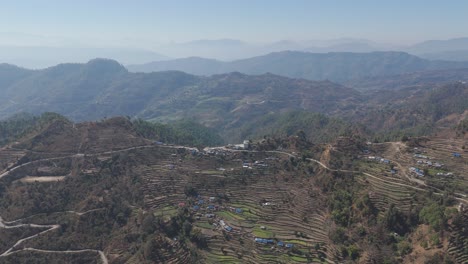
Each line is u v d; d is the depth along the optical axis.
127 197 177.25
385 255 122.56
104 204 169.50
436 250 113.25
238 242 145.50
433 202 135.75
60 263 139.62
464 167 163.00
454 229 115.81
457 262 107.38
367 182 160.50
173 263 128.50
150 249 131.50
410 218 133.50
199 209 167.75
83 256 142.88
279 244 141.75
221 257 137.88
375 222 136.75
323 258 133.50
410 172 161.88
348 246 132.88
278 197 173.12
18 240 150.75
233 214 164.38
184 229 150.25
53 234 152.75
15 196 172.38
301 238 145.75
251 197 175.88
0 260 138.62
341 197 154.88
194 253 137.00
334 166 177.88
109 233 155.75
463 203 132.00
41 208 167.38
